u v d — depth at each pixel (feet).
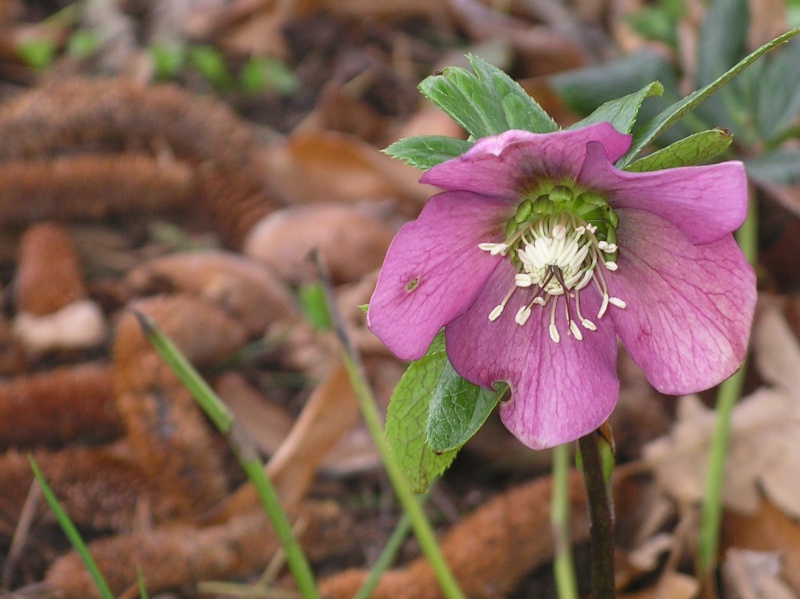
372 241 1.97
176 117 2.11
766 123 1.60
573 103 1.60
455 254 1.09
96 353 1.83
